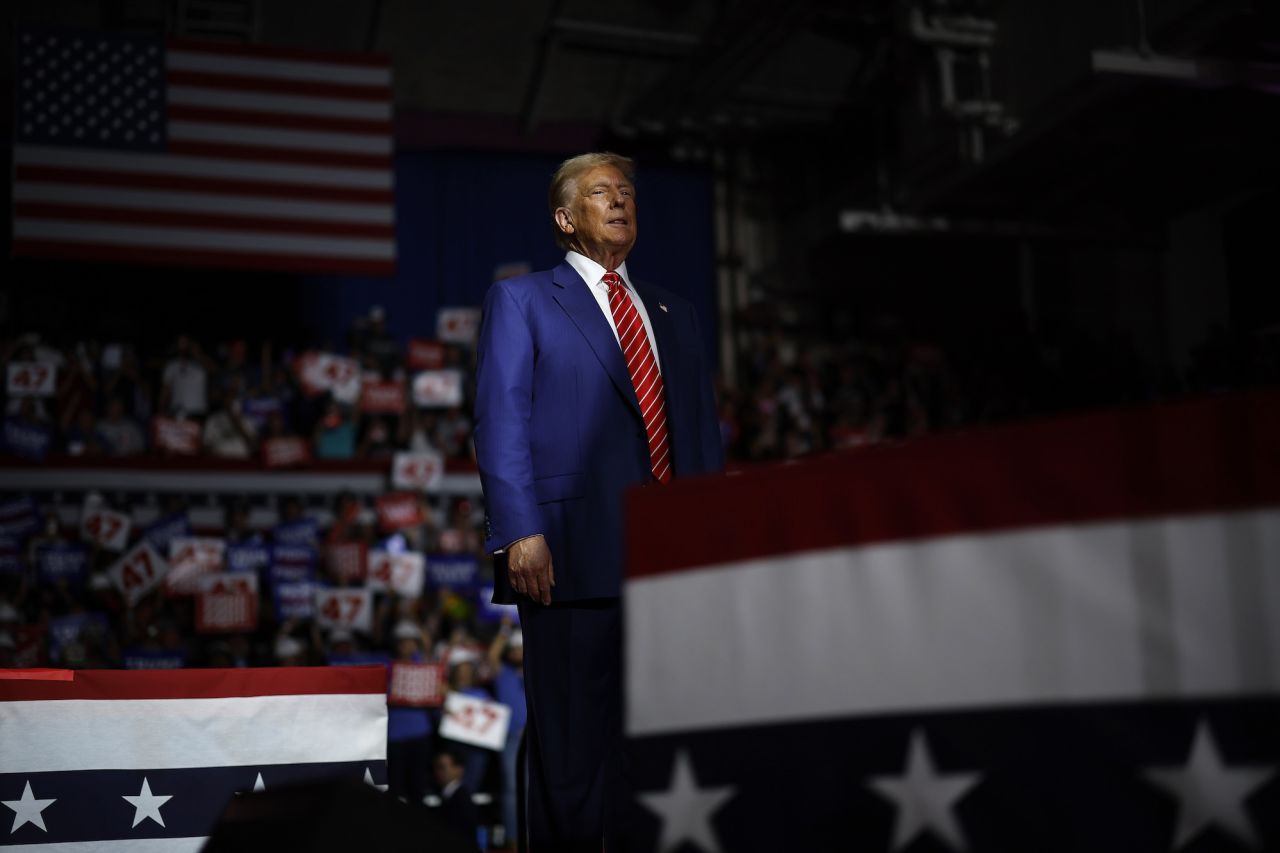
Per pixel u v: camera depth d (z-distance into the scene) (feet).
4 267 46.88
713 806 5.17
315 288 51.19
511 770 28.71
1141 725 4.28
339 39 51.78
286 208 35.29
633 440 8.83
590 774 8.35
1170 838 4.19
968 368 51.24
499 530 8.34
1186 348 51.49
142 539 34.96
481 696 29.96
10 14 47.34
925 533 4.83
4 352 40.09
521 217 54.80
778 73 54.13
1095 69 35.60
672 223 56.70
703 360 9.61
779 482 5.24
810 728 4.99
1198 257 51.49
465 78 54.29
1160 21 37.88
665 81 52.75
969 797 4.58
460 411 42.63
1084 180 47.65
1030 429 4.63
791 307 56.85
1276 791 4.02
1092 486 4.47
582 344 8.94
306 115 35.83
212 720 8.55
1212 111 41.75
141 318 48.34
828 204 54.95
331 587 34.30
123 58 34.99
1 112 47.65
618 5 53.01
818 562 5.08
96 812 8.29
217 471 38.73
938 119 45.27
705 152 57.31
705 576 5.38
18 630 31.42
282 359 48.26
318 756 8.67
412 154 54.03
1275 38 36.04
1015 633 4.57
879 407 48.14
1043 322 54.80
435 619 33.27
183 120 35.09
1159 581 4.30
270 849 5.02
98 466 37.73
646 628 5.51
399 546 36.42
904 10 45.32
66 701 8.38
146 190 34.55
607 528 8.54
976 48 45.62
